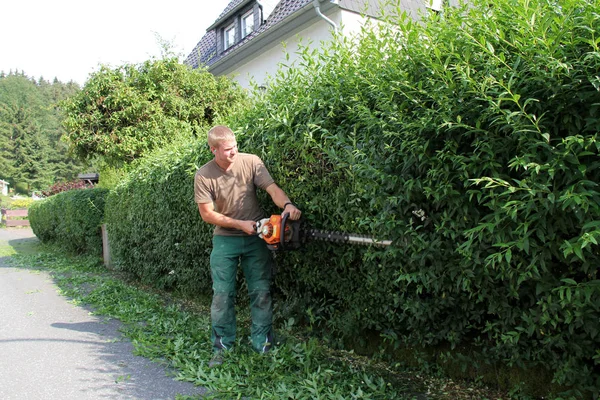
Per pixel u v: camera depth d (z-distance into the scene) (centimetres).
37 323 468
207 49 1814
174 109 1015
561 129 188
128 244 707
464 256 226
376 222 257
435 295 261
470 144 219
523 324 231
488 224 195
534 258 195
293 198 343
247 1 1409
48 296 607
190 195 476
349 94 293
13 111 6656
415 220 251
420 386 286
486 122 207
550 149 177
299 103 327
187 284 534
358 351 342
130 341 400
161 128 990
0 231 2302
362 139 273
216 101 1067
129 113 977
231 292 342
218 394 279
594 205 168
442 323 270
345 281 323
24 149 6378
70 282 704
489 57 203
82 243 995
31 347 389
